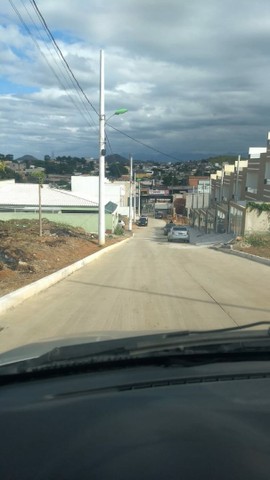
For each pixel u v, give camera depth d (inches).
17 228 1008.9
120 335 161.5
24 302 363.9
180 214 4389.8
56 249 745.6
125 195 3693.4
